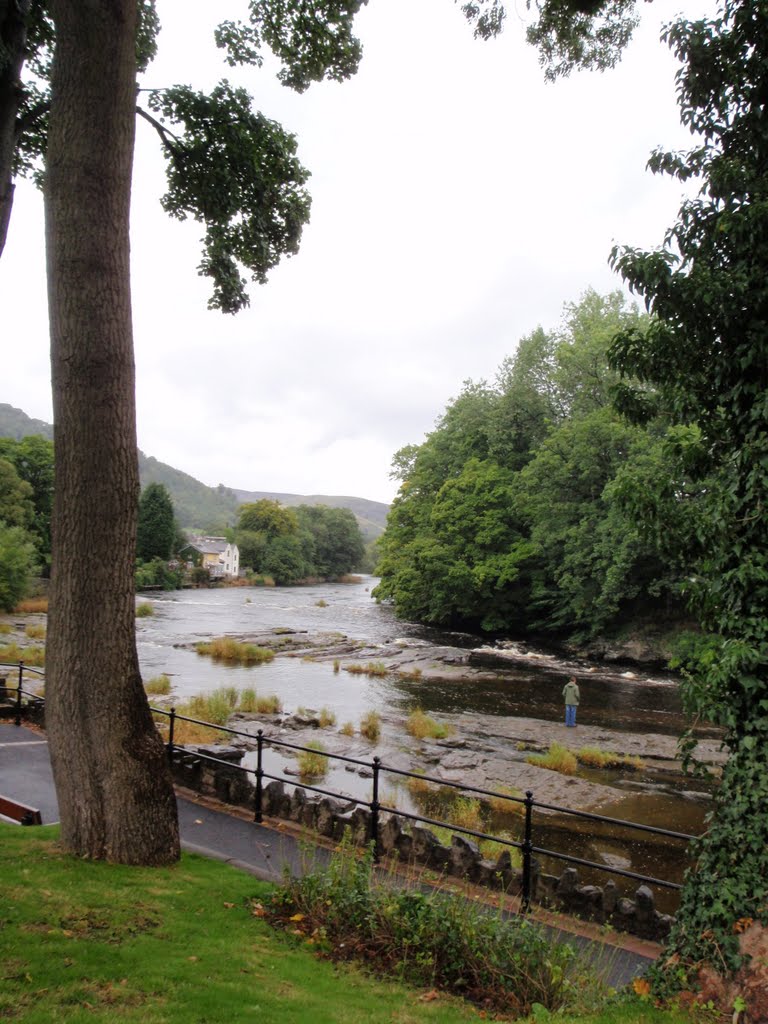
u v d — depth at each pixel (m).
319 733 18.16
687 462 5.66
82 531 6.05
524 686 26.94
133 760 6.12
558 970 4.47
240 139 10.95
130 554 6.27
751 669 4.61
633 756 17.06
